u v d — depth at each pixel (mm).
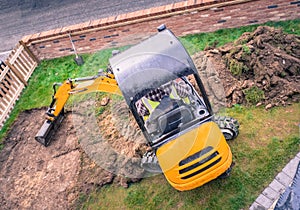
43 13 13180
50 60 11664
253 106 8820
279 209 6367
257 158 8008
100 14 12375
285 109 8602
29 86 11188
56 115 9336
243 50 9219
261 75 8867
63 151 9352
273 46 9320
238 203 7508
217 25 10578
